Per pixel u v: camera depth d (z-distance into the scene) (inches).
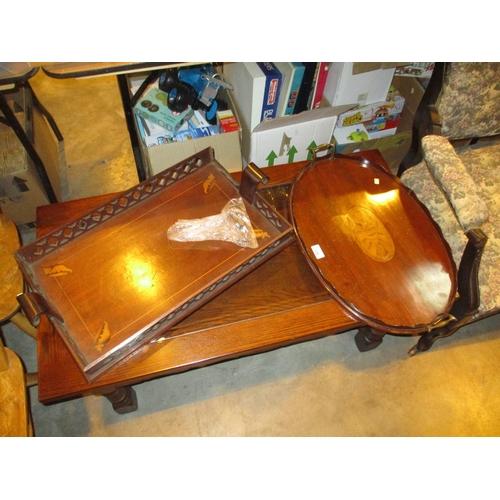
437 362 61.4
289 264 48.9
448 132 57.8
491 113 56.5
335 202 51.3
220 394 57.2
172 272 43.2
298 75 58.8
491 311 49.2
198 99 64.5
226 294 46.0
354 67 58.4
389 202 52.4
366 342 57.3
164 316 39.6
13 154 59.6
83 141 81.1
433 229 50.7
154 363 40.8
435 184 54.9
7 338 59.7
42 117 73.6
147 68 41.0
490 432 56.8
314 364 60.3
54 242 43.4
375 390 58.7
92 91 88.5
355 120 69.8
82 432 53.3
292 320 44.8
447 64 50.6
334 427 55.8
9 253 47.9
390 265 47.1
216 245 45.0
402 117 74.7
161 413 55.2
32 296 35.9
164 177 48.2
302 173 53.2
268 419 55.8
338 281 45.3
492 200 55.3
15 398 40.6
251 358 60.1
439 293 45.9
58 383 39.1
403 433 56.0
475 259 43.8
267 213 46.6
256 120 65.6
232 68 66.3
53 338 41.4
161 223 46.5
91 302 41.1
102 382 39.4
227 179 50.1
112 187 75.5
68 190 74.6
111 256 43.9
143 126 64.4
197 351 42.0
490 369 61.4
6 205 62.4
